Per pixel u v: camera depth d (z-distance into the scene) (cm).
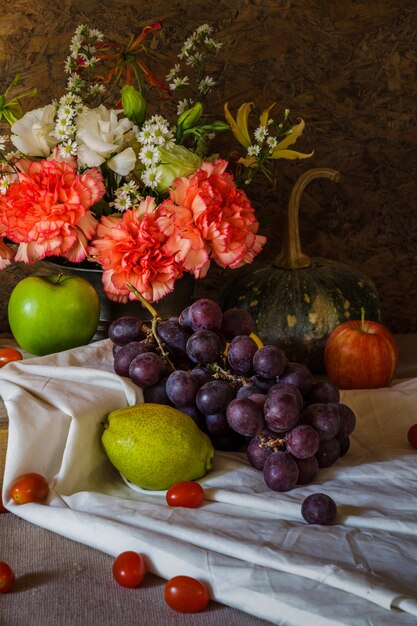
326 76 116
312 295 105
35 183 95
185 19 112
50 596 72
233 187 96
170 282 96
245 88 115
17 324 98
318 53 115
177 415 83
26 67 111
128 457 81
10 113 101
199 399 85
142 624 69
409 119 118
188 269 96
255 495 80
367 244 122
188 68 113
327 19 114
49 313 97
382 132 118
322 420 83
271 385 86
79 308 98
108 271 96
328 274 108
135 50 109
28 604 71
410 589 69
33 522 79
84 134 95
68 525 77
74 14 110
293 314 104
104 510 79
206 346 86
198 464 83
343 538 74
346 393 96
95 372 87
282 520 77
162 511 78
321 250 121
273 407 81
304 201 119
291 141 107
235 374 87
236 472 84
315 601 68
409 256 123
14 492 80
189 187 95
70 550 77
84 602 71
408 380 99
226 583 70
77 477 83
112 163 96
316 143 118
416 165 120
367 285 109
